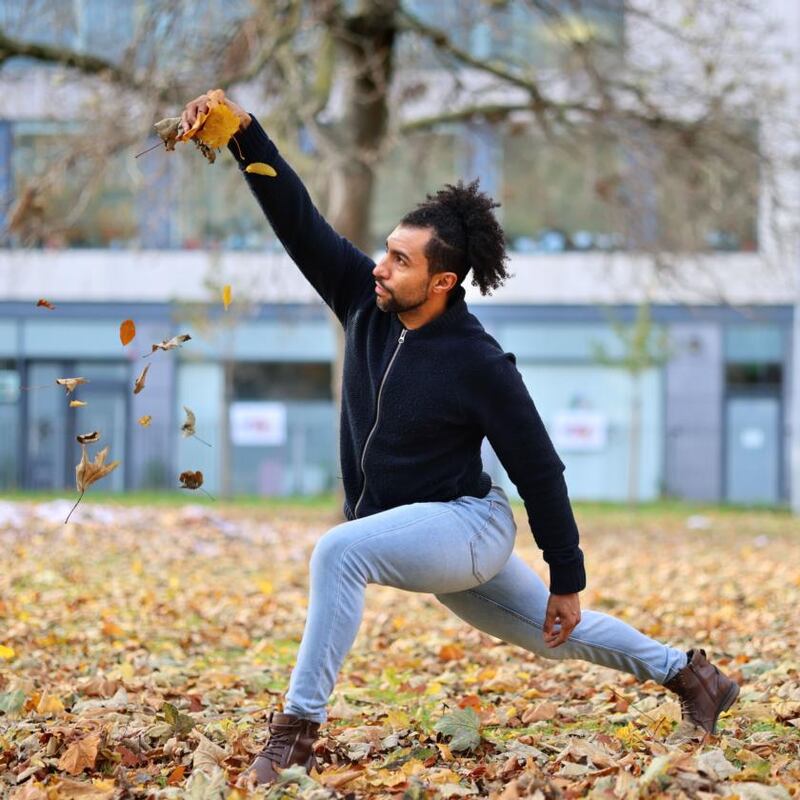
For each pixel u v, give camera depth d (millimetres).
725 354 25422
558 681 5512
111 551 11570
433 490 3471
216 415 25641
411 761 3703
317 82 14570
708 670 3975
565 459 25781
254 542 13484
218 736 4168
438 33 14352
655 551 14055
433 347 3408
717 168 14508
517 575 3768
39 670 5668
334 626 3330
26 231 13047
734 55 14562
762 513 22344
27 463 25438
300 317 24156
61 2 13266
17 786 3635
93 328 25609
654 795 3207
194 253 25516
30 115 16203
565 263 25453
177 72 12812
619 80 14828
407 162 21359
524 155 22547
